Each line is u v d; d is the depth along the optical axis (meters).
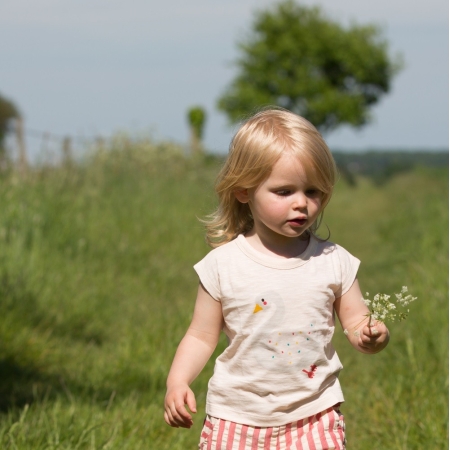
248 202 4.81
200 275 4.75
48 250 12.41
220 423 4.52
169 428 6.80
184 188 22.23
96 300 10.91
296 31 75.12
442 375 7.69
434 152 76.25
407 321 9.95
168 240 16.31
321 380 4.48
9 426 6.11
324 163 4.56
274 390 4.46
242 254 4.70
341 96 74.31
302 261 4.64
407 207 26.09
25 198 13.99
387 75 76.94
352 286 4.74
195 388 7.99
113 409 7.05
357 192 43.72
